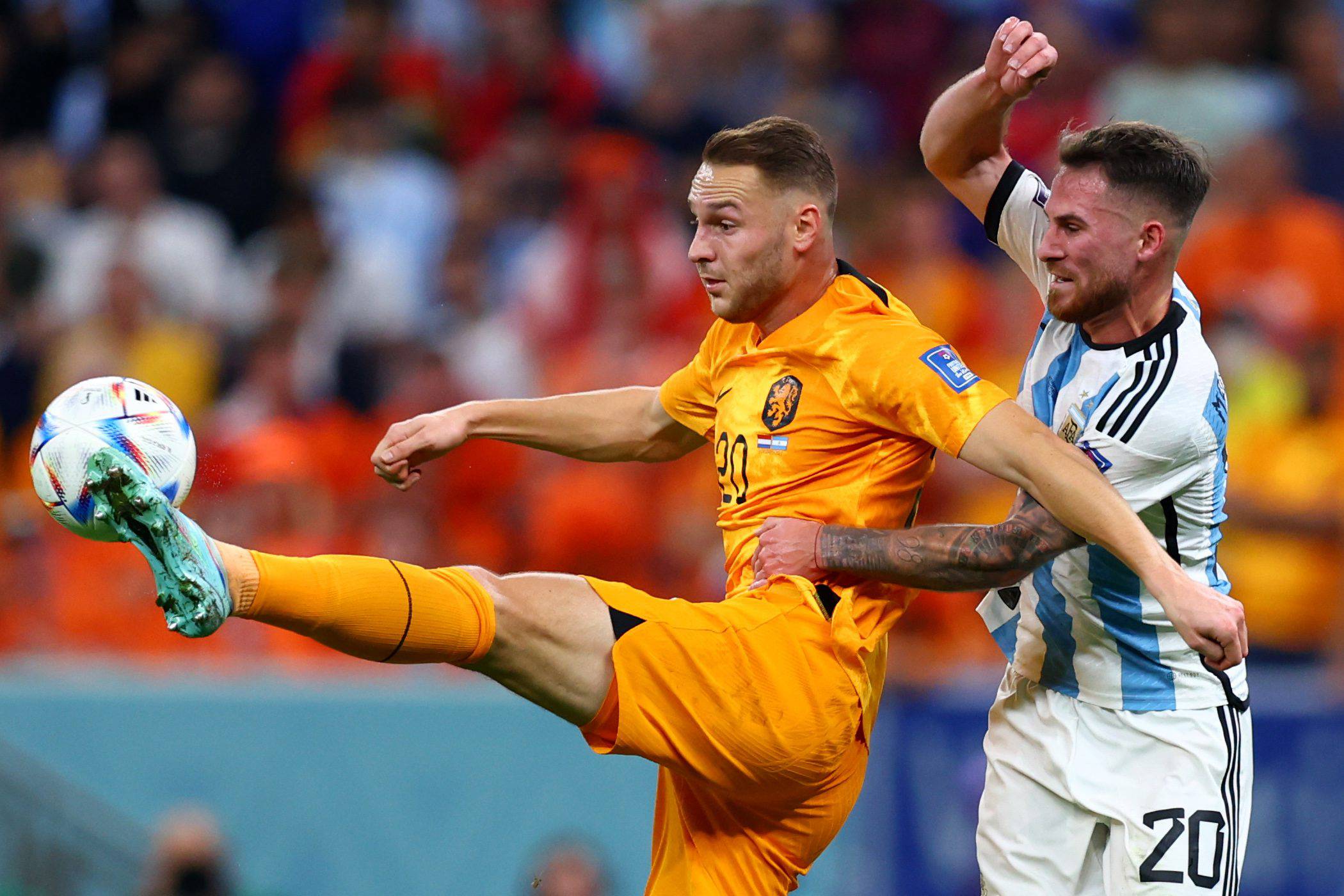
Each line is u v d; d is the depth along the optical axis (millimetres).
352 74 40188
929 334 13281
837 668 13391
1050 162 36531
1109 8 41469
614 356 33875
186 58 40594
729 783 13469
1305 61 37844
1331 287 32969
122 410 12008
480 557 29703
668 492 30141
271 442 30234
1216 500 14102
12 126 42062
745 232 13367
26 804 26438
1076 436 13656
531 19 40844
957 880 25516
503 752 26516
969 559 12953
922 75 40062
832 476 13625
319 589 12094
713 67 40781
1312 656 28203
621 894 26250
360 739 26625
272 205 39562
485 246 37094
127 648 28219
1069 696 14547
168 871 24922
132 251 36906
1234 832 14203
